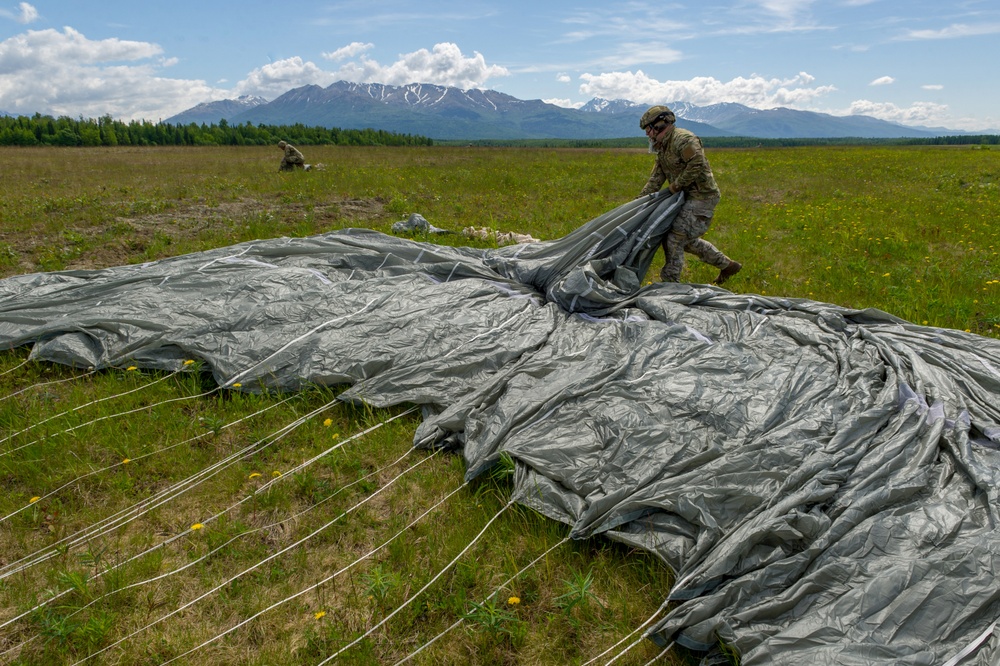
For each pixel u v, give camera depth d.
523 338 4.37
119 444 3.42
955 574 2.20
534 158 24.52
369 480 3.28
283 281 4.96
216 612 2.47
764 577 2.34
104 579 2.59
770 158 25.47
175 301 4.66
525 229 9.29
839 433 3.02
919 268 7.17
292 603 2.52
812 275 6.97
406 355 4.18
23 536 2.80
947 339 4.00
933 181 16.08
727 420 3.22
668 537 2.65
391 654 2.31
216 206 10.25
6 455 3.31
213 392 4.10
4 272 6.34
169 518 2.98
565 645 2.35
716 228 9.69
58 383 4.07
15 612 2.46
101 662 2.26
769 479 2.80
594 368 3.78
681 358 3.83
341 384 4.06
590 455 3.10
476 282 5.23
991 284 6.32
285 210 10.02
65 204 9.88
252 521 2.98
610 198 12.72
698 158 5.06
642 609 2.49
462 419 3.58
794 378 3.52
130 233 8.05
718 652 2.25
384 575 2.51
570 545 2.77
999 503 2.49
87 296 4.83
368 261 5.64
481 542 2.83
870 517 2.53
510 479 3.21
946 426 3.05
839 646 2.05
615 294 5.00
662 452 3.03
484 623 2.31
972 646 2.00
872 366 3.65
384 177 14.70
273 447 3.55
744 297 4.76
